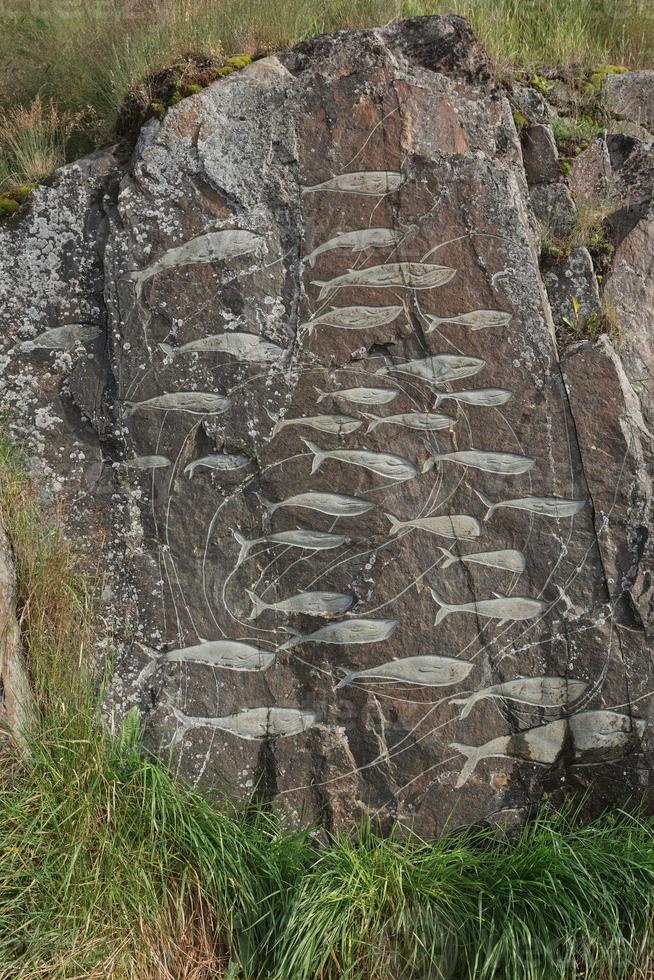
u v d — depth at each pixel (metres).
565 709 3.18
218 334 3.40
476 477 3.28
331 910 2.89
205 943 2.92
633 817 3.17
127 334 3.44
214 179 3.45
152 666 3.28
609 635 3.19
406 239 3.40
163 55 4.00
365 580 3.26
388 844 3.09
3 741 2.92
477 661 3.21
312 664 3.24
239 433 3.35
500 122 3.80
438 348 3.34
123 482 3.39
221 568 3.31
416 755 3.18
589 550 3.23
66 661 3.19
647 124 4.59
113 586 3.35
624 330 3.65
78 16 5.14
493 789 3.18
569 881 2.99
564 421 3.29
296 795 3.18
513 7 5.54
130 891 2.83
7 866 2.76
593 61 4.95
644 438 3.30
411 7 4.85
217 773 3.21
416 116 3.53
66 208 3.56
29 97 4.75
